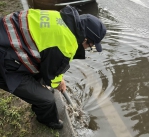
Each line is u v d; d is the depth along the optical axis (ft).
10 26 8.00
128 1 21.91
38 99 8.89
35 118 10.36
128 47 16.37
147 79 13.62
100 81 13.67
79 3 21.36
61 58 7.85
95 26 7.94
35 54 7.82
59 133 9.86
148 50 15.99
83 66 14.92
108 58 15.49
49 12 8.11
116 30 18.06
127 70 14.38
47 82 8.54
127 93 12.75
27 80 8.63
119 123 11.00
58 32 7.66
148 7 20.58
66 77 14.05
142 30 17.90
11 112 10.55
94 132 10.53
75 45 7.85
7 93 11.73
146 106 11.91
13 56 7.93
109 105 12.01
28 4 22.40
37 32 7.76
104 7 21.27
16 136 9.77
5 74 8.14
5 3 21.47
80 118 11.19
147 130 10.66
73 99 12.36
